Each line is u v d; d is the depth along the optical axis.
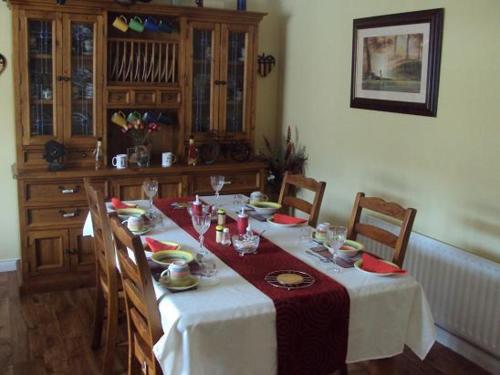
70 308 3.67
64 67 3.85
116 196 4.03
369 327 2.21
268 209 3.18
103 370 2.81
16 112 3.79
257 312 1.98
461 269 3.07
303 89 4.60
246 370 2.00
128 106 4.09
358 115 3.95
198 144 4.41
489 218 2.99
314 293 2.10
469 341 3.14
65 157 3.96
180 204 3.37
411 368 3.07
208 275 2.24
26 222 3.80
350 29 3.98
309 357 2.11
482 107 2.98
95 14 3.86
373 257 2.50
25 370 2.92
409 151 3.50
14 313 3.58
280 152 4.91
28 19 3.71
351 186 4.08
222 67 4.38
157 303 2.04
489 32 2.91
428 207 3.38
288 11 4.73
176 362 1.90
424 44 3.29
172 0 4.29
